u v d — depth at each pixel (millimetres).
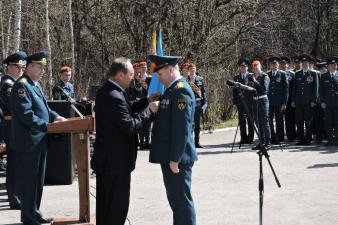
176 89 5879
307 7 30922
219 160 11953
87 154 6719
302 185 9203
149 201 8320
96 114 6062
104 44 21281
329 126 13930
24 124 6828
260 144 6434
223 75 19859
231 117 20156
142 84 13188
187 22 19656
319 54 31578
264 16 23891
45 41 20969
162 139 5957
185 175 5977
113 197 6051
